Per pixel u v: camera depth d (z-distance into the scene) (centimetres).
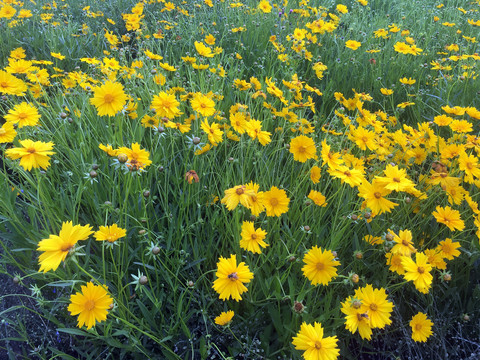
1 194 73
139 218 76
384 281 73
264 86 124
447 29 192
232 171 88
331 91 137
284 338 66
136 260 76
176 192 87
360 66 155
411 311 77
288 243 73
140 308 67
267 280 70
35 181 83
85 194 81
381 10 235
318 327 52
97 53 168
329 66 151
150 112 103
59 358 71
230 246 81
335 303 72
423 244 82
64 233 51
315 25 161
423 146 100
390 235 65
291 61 139
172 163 94
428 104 134
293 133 104
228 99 115
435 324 74
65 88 123
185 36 172
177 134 93
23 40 161
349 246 81
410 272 60
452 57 141
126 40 169
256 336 71
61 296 71
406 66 153
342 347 71
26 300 79
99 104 70
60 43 159
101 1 221
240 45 154
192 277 76
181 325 69
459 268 81
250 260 75
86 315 51
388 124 115
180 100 105
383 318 56
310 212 82
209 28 179
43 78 107
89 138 90
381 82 144
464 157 78
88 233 52
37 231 76
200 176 85
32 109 75
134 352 66
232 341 72
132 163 64
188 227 75
